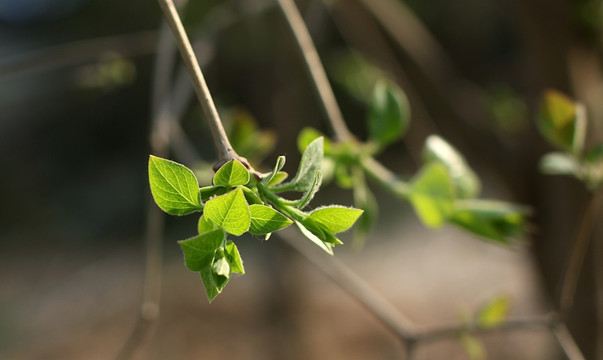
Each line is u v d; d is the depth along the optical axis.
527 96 1.11
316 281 2.96
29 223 4.20
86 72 0.92
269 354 2.00
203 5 1.43
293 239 0.76
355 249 0.57
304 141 0.52
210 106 0.38
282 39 1.19
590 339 1.09
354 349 2.41
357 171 0.57
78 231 4.11
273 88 1.37
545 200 1.11
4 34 4.23
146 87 4.06
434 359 2.26
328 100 0.56
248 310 2.70
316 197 3.69
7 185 4.42
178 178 0.38
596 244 1.06
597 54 1.06
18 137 4.58
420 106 1.11
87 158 4.60
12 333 2.84
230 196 0.37
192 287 3.06
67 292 3.29
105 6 3.64
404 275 3.09
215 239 0.38
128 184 4.46
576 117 0.55
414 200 0.57
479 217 0.56
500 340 2.26
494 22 3.64
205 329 2.61
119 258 3.73
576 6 1.02
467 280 2.95
